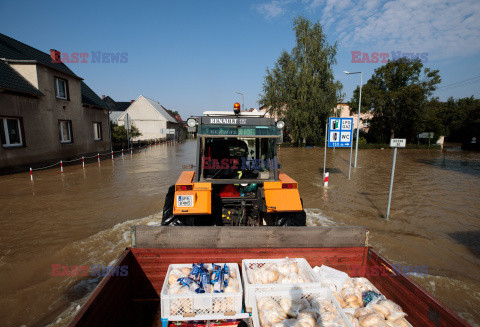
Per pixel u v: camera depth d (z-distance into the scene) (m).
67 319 2.88
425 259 4.50
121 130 26.14
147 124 41.91
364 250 2.93
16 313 2.98
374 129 35.75
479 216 6.75
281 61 29.53
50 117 13.91
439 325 1.89
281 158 19.75
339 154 23.33
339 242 2.89
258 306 2.27
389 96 31.34
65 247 4.66
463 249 4.89
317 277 2.50
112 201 7.60
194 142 44.00
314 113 27.91
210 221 3.96
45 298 3.25
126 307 2.61
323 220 6.37
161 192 8.66
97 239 5.01
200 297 2.28
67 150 15.50
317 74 28.44
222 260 2.82
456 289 3.63
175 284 2.39
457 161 19.17
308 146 30.83
